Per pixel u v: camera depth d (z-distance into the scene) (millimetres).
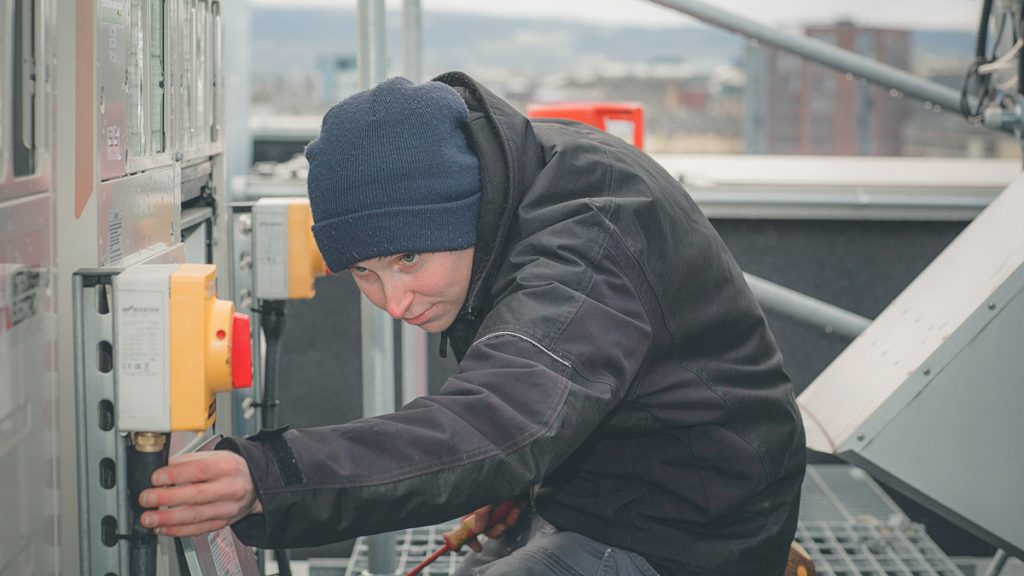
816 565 2588
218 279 2035
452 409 1205
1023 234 2160
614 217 1378
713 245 1524
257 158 3826
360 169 1365
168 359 1242
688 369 1486
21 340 1194
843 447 1979
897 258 3252
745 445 1514
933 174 3436
